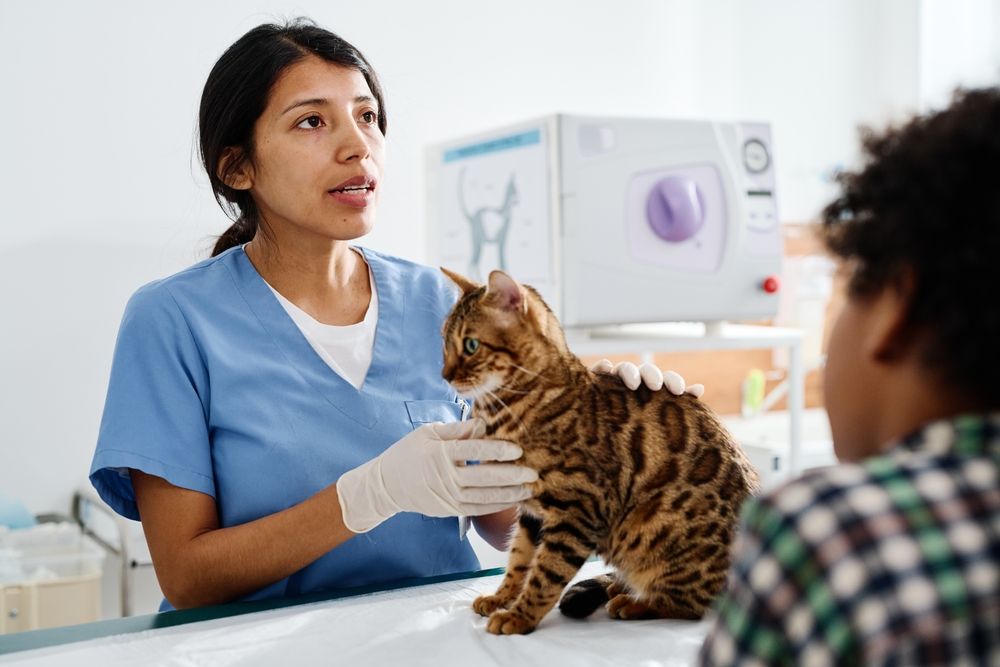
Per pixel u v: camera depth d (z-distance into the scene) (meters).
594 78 2.80
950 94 0.50
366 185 1.22
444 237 2.42
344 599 0.98
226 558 1.05
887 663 0.40
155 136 2.23
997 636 0.40
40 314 2.14
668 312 2.09
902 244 0.45
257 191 1.24
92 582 1.93
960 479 0.42
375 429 1.25
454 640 0.85
